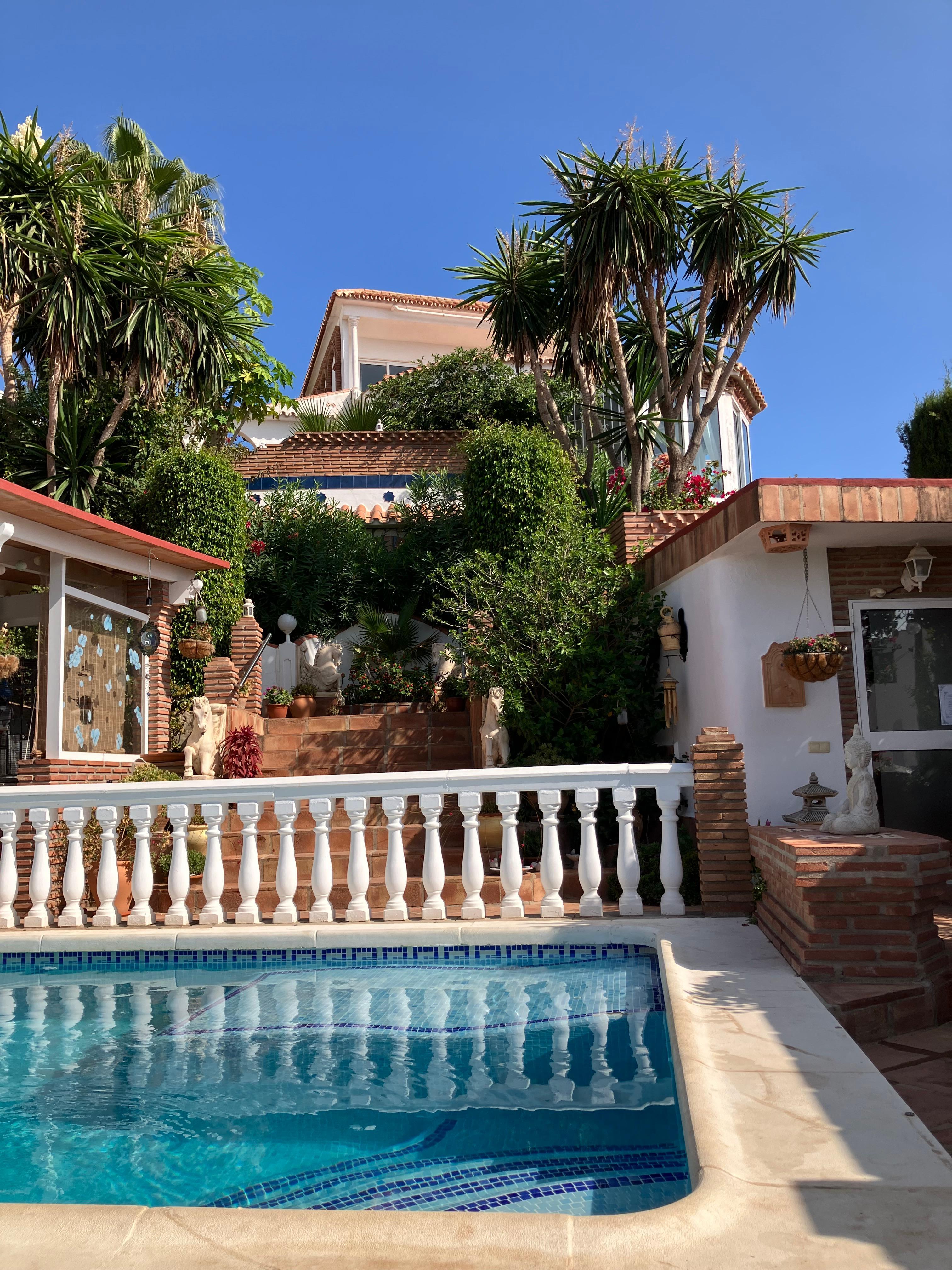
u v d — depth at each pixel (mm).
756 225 14680
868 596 8789
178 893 7523
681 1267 2266
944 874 5332
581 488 14820
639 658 10195
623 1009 5656
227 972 6895
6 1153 3836
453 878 8742
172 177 25219
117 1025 5730
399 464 23672
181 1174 3604
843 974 5168
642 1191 3248
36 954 7215
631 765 7254
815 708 8648
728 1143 3020
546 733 10234
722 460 26250
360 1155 3697
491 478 13258
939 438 13805
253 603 17594
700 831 7137
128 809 7875
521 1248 2355
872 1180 2748
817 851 5301
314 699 15570
